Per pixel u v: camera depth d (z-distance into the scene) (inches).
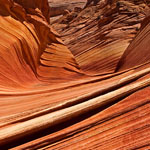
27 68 436.8
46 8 774.5
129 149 103.0
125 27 935.7
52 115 134.6
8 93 254.7
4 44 358.0
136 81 156.3
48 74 546.3
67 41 1182.9
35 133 127.4
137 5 1055.0
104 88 157.5
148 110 121.7
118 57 767.7
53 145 119.2
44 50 594.9
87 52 923.4
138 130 111.7
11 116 164.1
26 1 539.5
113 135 114.9
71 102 152.7
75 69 633.6
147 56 373.1
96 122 127.2
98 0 1553.9
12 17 438.9
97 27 1125.1
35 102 212.4
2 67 321.7
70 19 1688.0
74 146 115.5
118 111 130.0
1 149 120.4
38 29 556.1
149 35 458.9
